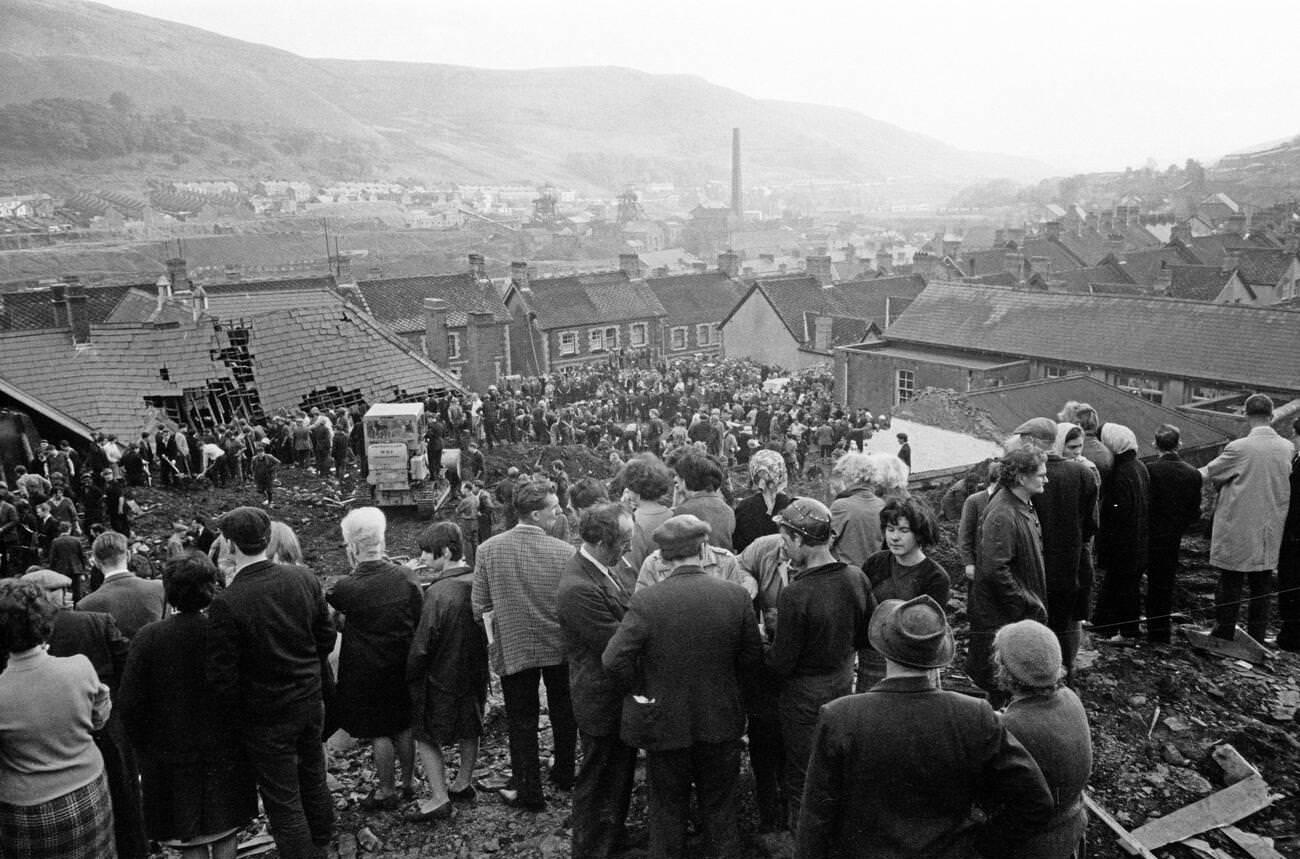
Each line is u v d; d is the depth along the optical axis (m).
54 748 5.69
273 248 180.38
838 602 6.02
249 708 6.47
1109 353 44.25
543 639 7.28
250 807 6.67
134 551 20.70
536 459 36.12
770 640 6.78
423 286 67.06
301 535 27.12
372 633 7.39
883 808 4.57
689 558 6.14
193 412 34.84
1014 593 7.21
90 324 36.22
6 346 33.91
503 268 180.88
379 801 7.64
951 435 32.03
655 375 51.16
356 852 7.07
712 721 6.01
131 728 6.28
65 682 5.74
